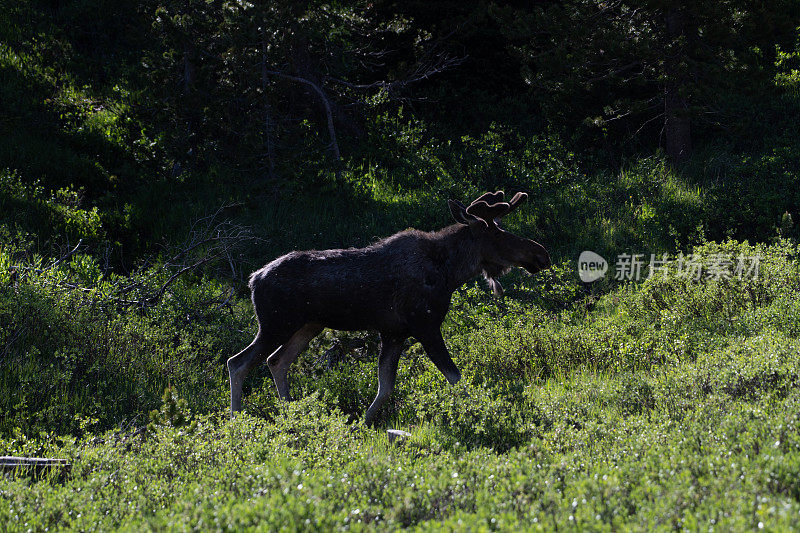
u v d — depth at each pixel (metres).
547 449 19.06
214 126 65.69
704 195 59.16
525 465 16.62
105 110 76.06
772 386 22.20
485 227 28.05
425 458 19.47
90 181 64.69
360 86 75.25
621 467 16.22
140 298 42.25
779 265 38.62
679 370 25.92
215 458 19.30
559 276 48.88
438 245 28.23
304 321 28.19
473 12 79.50
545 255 28.80
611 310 44.88
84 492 17.02
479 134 77.06
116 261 54.56
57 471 20.28
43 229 53.50
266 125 64.38
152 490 17.09
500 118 78.75
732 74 65.00
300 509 13.34
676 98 67.94
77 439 24.31
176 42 66.00
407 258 27.80
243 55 63.38
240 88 64.88
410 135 73.81
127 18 88.44
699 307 37.88
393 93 76.38
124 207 60.78
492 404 23.64
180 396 30.41
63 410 26.92
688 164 67.06
